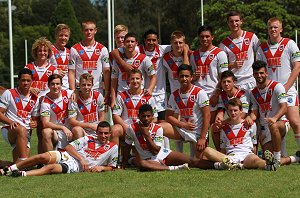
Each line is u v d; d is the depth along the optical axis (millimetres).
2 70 57188
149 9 68562
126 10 70938
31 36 62375
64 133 10555
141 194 7492
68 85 11609
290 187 7797
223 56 11078
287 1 44938
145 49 11508
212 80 11141
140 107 10102
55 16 58250
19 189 8133
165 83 11602
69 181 8719
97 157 9969
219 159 9703
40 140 10938
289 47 10922
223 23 43188
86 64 11523
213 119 10945
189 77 10461
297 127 10602
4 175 9484
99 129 10000
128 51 11180
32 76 10773
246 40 11273
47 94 10766
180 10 61906
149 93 10836
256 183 8133
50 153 9688
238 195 7316
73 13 58500
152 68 11211
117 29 11953
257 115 10664
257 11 42812
